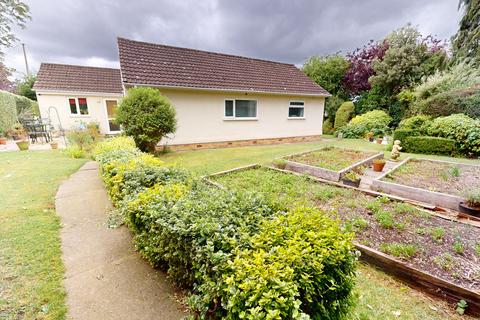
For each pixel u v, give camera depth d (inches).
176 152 368.5
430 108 413.1
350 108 614.5
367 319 75.5
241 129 442.9
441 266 96.9
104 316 74.7
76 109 578.9
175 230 69.8
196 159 317.1
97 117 596.1
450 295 84.5
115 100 608.7
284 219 73.9
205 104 397.7
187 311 76.5
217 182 200.4
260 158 322.7
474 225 131.8
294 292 46.7
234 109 427.8
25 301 78.3
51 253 105.7
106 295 83.4
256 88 434.0
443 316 78.7
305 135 530.0
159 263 96.3
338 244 61.2
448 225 131.8
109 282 89.8
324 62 746.8
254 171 239.0
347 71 706.2
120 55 373.1
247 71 480.4
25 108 594.9
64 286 86.7
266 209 84.6
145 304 79.8
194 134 396.2
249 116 448.8
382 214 138.5
